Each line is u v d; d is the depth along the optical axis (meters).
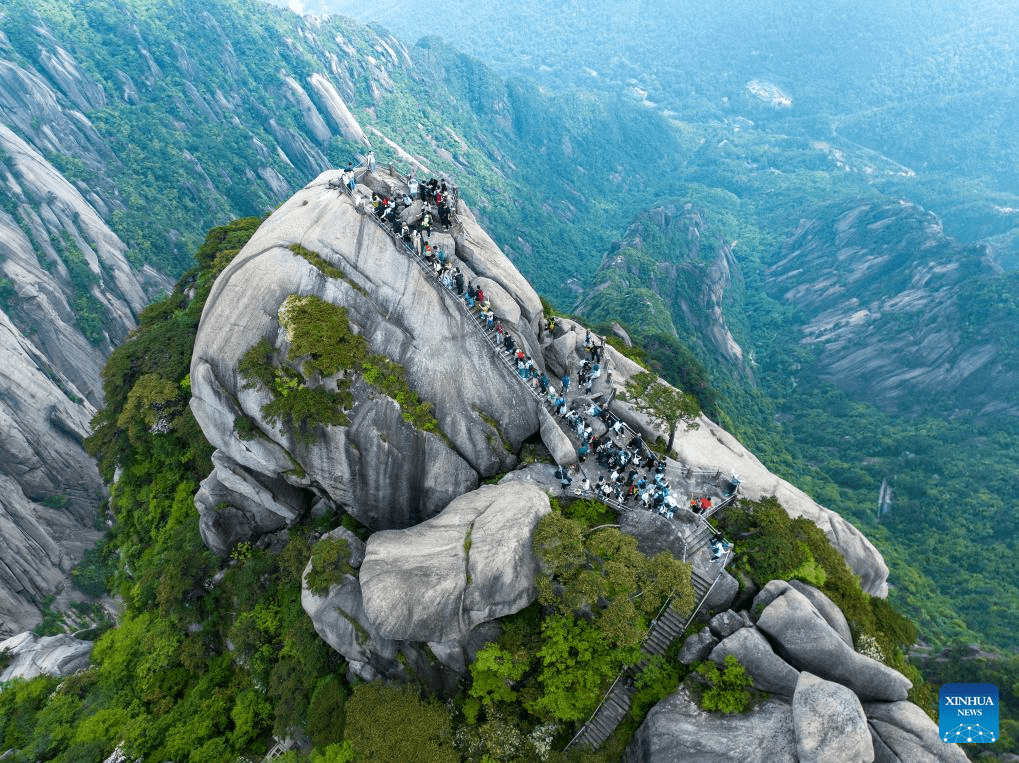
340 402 27.31
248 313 28.16
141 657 34.19
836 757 18.16
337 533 28.78
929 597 73.19
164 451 39.31
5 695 36.59
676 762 19.61
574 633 23.00
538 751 21.62
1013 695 47.47
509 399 29.55
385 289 28.97
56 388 75.06
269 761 28.17
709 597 24.06
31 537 63.50
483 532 23.98
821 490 93.50
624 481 27.94
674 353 82.19
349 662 26.34
